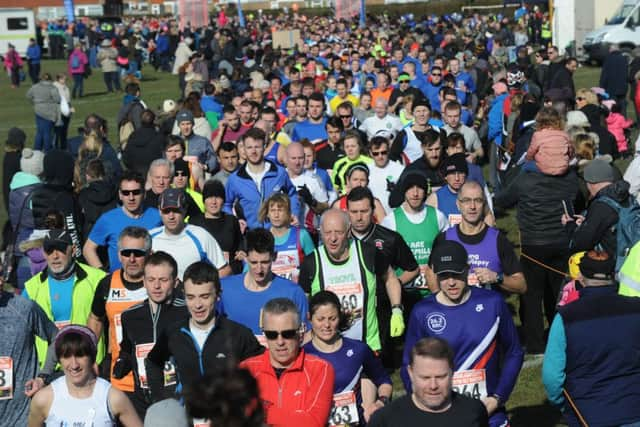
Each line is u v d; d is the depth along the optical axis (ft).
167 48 162.40
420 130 41.45
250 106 50.16
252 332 21.35
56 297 25.36
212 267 20.76
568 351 18.97
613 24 128.26
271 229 28.48
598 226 27.89
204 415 9.62
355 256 24.84
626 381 18.81
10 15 189.98
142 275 24.02
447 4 244.01
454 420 17.15
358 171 33.19
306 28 186.70
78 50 127.95
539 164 30.45
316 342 20.72
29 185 34.71
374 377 21.25
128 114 60.08
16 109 117.19
